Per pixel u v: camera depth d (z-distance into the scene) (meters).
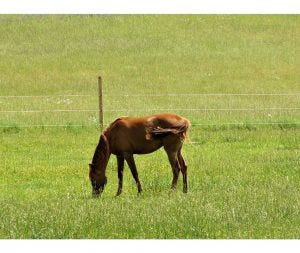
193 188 40.56
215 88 106.12
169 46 132.38
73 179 45.31
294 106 82.81
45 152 55.03
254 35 139.12
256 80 111.56
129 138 40.12
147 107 83.62
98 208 34.06
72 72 115.88
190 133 62.25
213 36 138.50
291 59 125.00
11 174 46.81
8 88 105.25
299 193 37.25
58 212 33.25
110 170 47.84
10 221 31.66
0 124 66.12
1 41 133.38
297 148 55.88
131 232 30.28
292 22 146.50
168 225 30.95
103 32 139.38
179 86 107.44
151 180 43.19
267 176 43.59
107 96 96.19
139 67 119.38
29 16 146.62
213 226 30.77
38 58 123.94
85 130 64.31
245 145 57.16
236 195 36.84
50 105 84.94
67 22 144.00
